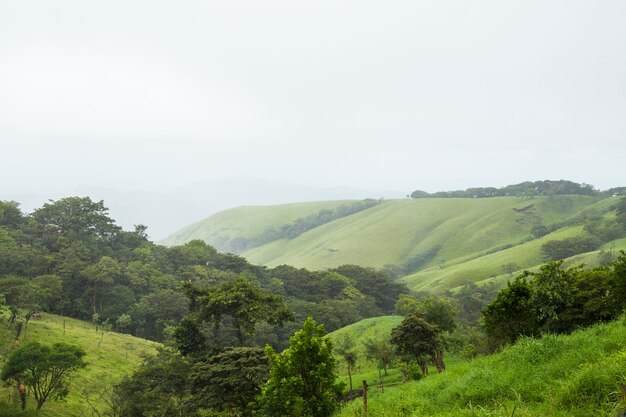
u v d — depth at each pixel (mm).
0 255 104500
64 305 102500
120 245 150125
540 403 10133
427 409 13703
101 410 56812
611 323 15266
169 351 59250
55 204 142500
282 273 156500
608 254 132500
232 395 36781
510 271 161625
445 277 174750
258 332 99188
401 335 49625
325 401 18516
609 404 8422
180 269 141125
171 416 45312
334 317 119312
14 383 55875
